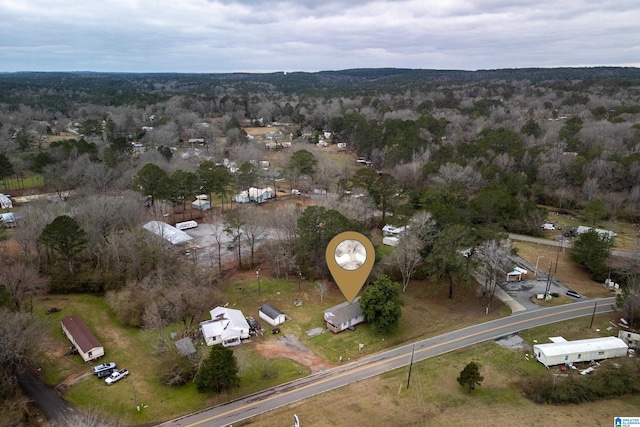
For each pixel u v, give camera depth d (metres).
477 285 67.31
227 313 56.34
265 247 74.81
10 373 44.31
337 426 40.06
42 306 60.94
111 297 59.66
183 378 46.28
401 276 69.31
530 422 40.81
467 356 50.69
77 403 43.34
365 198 87.19
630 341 52.69
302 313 60.06
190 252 75.56
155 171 88.69
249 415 41.75
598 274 68.81
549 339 53.75
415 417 41.16
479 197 85.56
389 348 52.59
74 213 73.69
